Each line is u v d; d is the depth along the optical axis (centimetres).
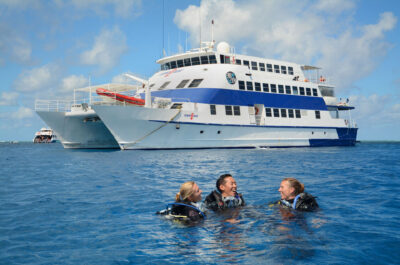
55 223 479
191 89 2583
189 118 2436
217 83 2575
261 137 2800
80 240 399
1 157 2253
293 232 418
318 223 460
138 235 416
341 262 319
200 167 1315
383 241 380
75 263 328
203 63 2817
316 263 316
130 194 722
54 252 359
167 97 2659
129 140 2378
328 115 3322
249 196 679
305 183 878
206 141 2541
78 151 2741
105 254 352
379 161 1633
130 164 1462
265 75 3020
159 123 2358
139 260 333
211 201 556
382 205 586
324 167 1323
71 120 2802
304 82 3184
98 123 2803
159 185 857
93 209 571
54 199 671
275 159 1719
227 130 2611
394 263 316
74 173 1162
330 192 734
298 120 3064
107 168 1316
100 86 2847
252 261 324
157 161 1590
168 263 323
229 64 2703
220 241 388
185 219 482
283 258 330
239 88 2700
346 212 528
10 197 702
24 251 362
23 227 459
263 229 432
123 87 2941
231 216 503
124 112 2256
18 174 1164
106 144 3091
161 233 422
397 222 466
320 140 3250
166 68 3081
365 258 329
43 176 1094
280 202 576
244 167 1311
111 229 445
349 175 1057
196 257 339
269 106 2872
